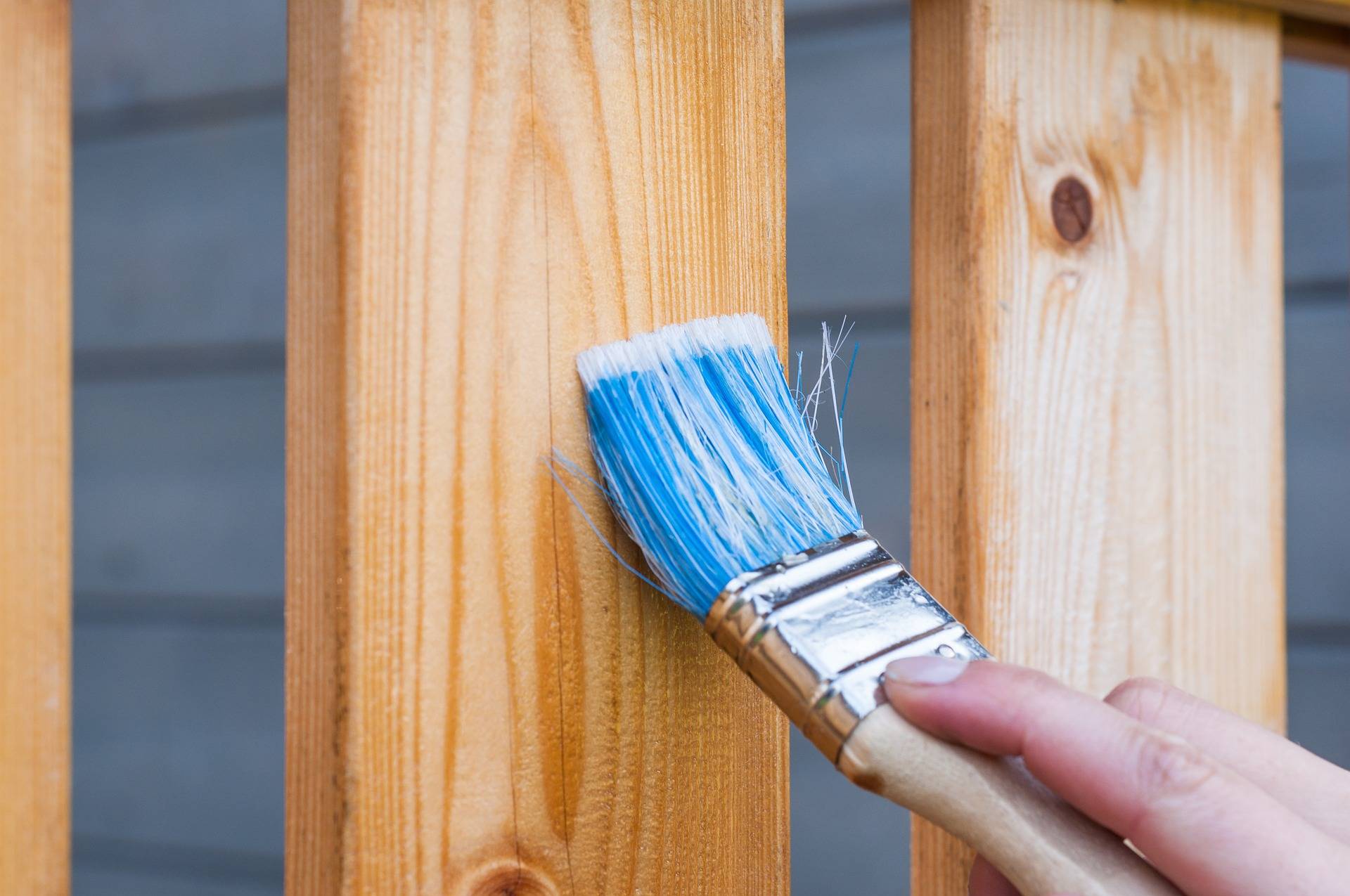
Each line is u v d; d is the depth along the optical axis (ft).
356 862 1.83
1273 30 2.96
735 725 2.22
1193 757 1.71
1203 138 2.83
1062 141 2.61
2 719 1.87
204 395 6.78
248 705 6.78
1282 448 2.94
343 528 1.85
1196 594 2.79
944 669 1.80
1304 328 5.64
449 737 1.91
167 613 6.90
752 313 2.25
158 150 6.83
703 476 2.00
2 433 1.87
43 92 1.90
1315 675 5.68
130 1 6.82
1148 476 2.73
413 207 1.90
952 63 2.52
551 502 2.02
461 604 1.93
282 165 6.61
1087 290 2.64
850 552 1.98
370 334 1.86
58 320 1.90
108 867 7.02
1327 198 5.62
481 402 1.95
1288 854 1.63
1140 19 2.73
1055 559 2.58
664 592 2.03
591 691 2.05
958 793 1.77
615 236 2.10
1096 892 1.71
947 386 2.51
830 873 6.27
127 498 6.93
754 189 2.29
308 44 1.91
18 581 1.88
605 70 2.09
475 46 1.96
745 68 2.28
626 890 2.07
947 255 2.52
